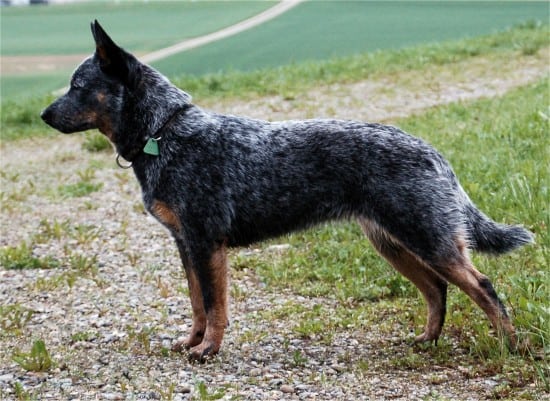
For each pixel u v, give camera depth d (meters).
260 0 39.38
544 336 7.09
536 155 11.80
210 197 7.44
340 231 10.52
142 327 8.41
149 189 7.58
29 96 23.61
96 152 17.59
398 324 8.23
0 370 7.37
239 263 10.19
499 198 10.27
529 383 6.59
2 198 14.19
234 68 25.86
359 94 20.38
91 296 9.55
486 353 7.23
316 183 7.41
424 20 32.56
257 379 6.96
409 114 17.86
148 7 40.75
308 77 22.58
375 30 30.89
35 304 9.35
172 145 7.50
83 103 7.64
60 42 33.34
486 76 20.97
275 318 8.55
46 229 12.20
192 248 7.48
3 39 34.53
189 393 6.68
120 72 7.56
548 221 9.10
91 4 43.09
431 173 7.17
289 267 9.91
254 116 19.05
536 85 18.09
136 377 7.07
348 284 9.24
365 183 7.25
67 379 7.07
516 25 27.47
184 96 7.72
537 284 8.10
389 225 7.21
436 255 7.11
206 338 7.53
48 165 16.73
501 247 7.38
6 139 19.62
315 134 7.47
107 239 11.72
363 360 7.37
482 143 12.98
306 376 7.03
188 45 30.50
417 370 7.11
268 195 7.46
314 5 37.16
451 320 8.02
